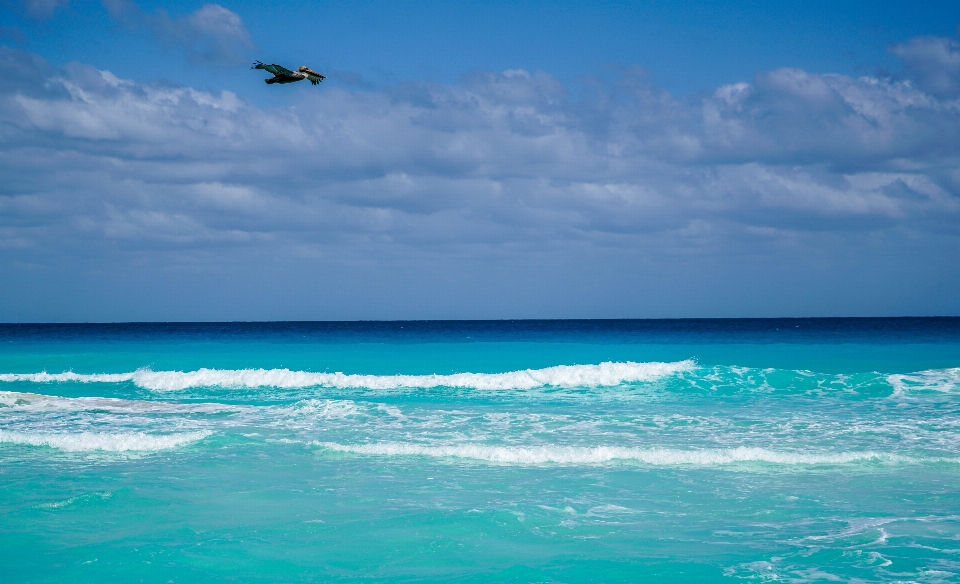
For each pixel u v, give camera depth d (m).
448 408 20.47
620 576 8.11
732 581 7.91
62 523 9.98
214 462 13.64
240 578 8.09
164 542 9.18
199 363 33.31
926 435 15.68
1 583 7.89
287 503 10.95
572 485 11.99
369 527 9.82
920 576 7.98
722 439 15.55
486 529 9.73
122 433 16.28
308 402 20.56
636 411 19.70
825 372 28.62
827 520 10.06
